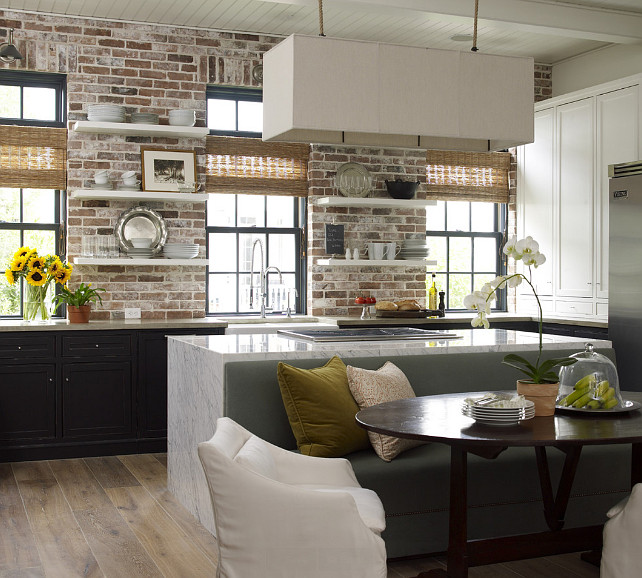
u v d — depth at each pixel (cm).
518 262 760
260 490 247
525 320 709
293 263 709
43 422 562
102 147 626
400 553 356
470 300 321
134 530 407
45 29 611
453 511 304
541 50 725
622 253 584
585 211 671
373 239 712
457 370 419
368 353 408
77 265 623
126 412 582
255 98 688
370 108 382
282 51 381
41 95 625
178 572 349
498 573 351
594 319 659
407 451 374
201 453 249
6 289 624
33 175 614
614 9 624
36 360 560
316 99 373
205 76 654
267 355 385
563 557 374
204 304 659
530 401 303
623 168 585
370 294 712
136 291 638
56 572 350
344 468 312
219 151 668
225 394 372
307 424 354
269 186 686
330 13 617
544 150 721
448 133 398
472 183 758
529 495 382
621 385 585
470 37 681
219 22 638
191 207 652
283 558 248
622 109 634
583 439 259
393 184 700
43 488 489
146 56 637
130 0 583
